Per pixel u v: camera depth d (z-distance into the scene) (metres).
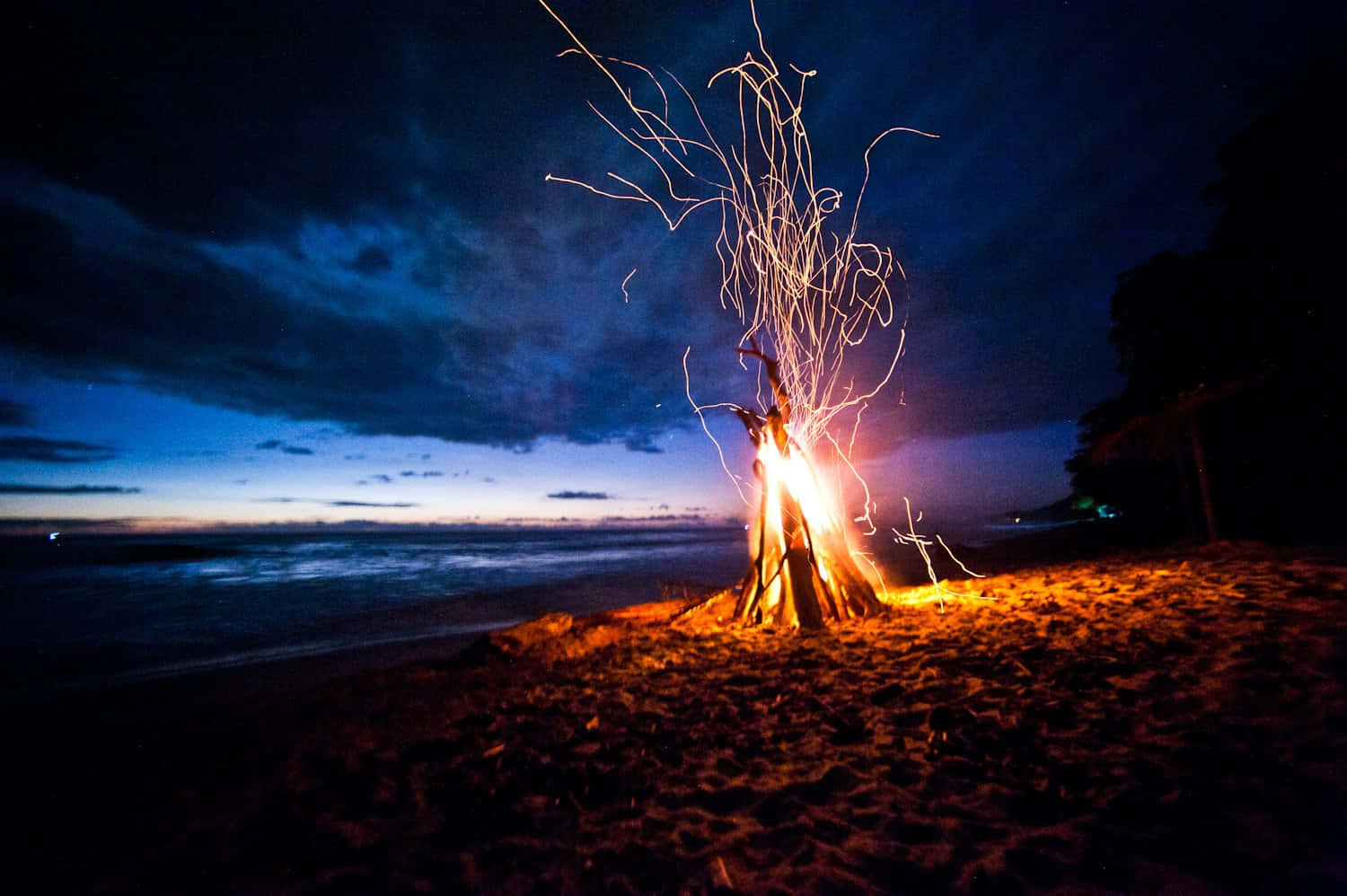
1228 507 12.95
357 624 13.10
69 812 3.59
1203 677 4.08
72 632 12.76
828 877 2.55
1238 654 4.37
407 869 2.78
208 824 3.32
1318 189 10.20
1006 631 6.21
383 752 4.21
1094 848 2.53
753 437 8.87
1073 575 9.80
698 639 7.65
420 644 10.57
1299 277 10.56
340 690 6.53
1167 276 13.09
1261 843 2.41
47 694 8.09
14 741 5.24
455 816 3.26
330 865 2.84
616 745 4.13
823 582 8.18
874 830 2.88
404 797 3.50
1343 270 9.92
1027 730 3.72
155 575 25.14
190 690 7.60
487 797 3.44
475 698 5.60
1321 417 10.55
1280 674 3.88
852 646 6.50
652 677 5.91
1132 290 13.88
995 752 3.51
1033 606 7.36
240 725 5.29
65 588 20.50
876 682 5.07
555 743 4.24
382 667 8.69
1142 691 4.03
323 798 3.54
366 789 3.63
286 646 10.92
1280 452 11.39
